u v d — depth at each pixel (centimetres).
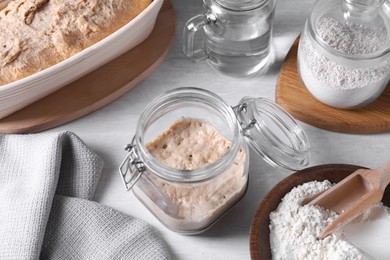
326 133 80
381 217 70
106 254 70
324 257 66
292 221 68
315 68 76
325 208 70
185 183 65
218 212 70
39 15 78
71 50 76
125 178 71
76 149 75
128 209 74
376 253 68
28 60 75
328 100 78
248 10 76
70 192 75
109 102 81
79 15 77
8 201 72
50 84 76
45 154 73
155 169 65
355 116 79
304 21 87
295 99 80
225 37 79
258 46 80
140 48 83
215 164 64
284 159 72
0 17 78
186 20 87
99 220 72
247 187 74
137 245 71
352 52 73
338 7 75
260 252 67
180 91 68
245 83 83
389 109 79
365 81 75
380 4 72
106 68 81
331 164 72
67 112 79
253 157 78
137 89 82
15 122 78
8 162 75
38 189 71
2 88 71
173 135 71
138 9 79
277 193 70
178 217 69
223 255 72
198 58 83
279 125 74
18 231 69
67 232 72
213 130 71
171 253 72
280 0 88
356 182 69
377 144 79
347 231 69
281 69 82
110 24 78
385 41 74
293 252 67
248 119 72
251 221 73
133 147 69
